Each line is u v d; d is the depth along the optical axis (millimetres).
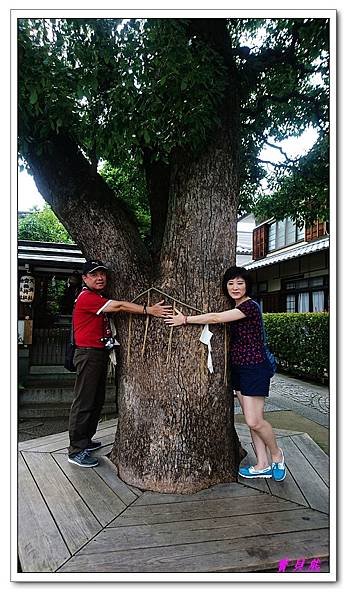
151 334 2754
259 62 3699
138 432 2762
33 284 6758
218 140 2840
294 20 3293
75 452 3082
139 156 2816
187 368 2688
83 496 2555
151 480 2656
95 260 2928
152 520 2293
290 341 9688
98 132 2428
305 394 7316
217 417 2773
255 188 5844
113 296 2945
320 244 9734
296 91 4312
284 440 3715
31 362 7277
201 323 2666
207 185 2799
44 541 2084
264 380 2719
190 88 2189
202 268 2766
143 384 2764
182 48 2119
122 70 2160
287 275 12133
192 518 2320
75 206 2881
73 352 3168
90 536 2135
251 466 2979
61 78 2090
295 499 2584
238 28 3961
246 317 2676
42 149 2623
